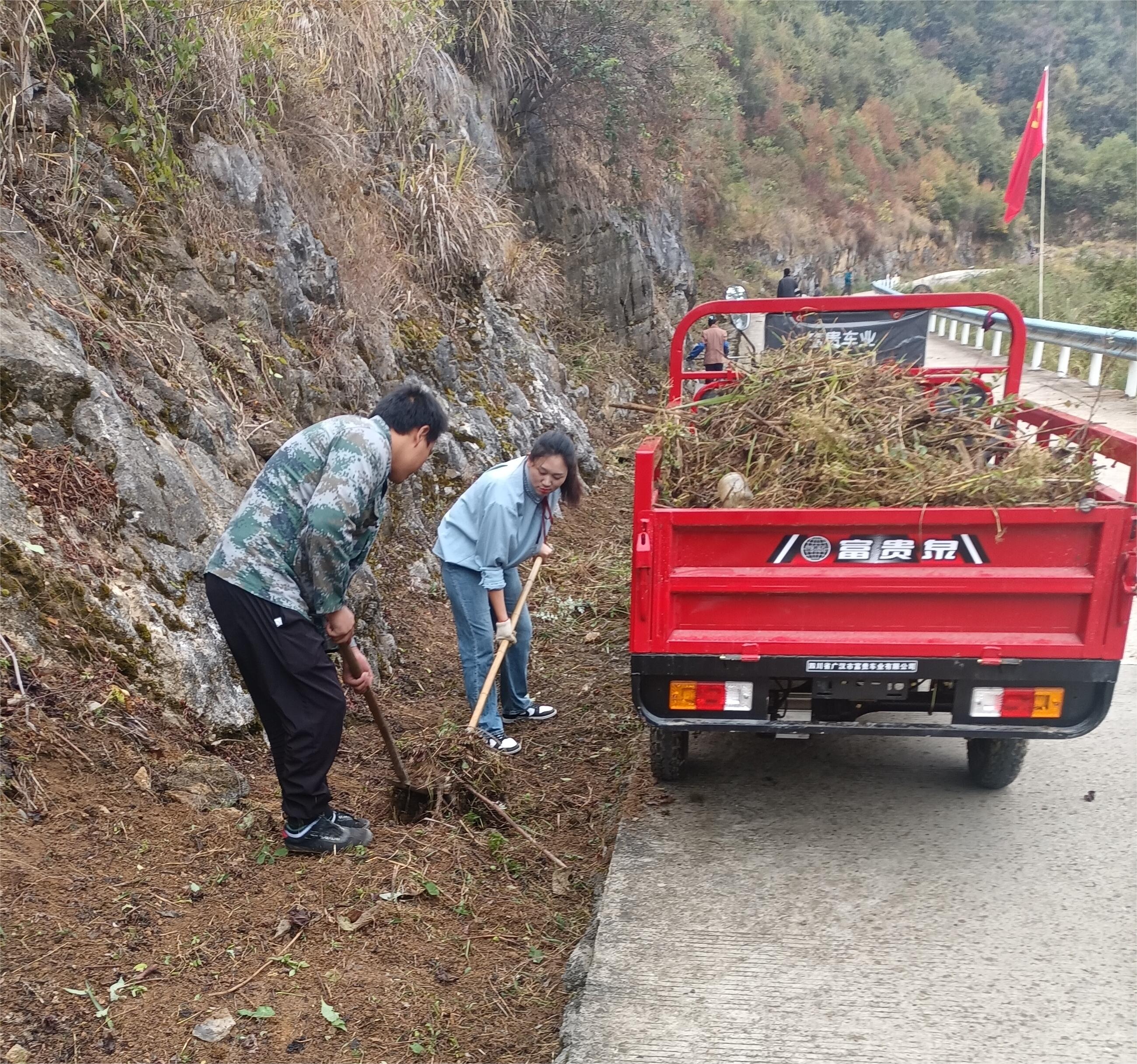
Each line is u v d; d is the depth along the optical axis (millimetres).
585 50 13195
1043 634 3293
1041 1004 2736
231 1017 2459
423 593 6324
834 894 3293
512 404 8922
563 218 13820
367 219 7883
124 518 3857
